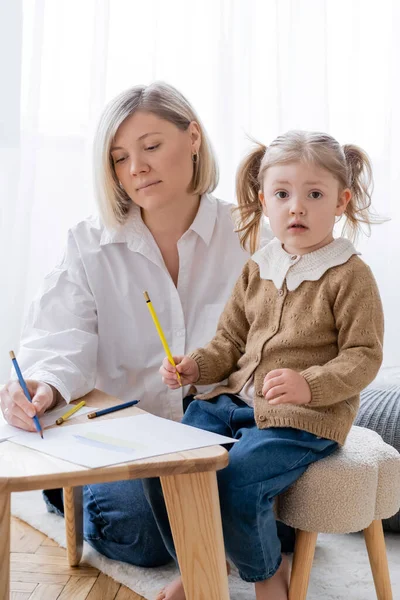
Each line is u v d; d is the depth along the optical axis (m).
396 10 2.41
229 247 1.53
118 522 1.45
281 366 1.23
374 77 2.42
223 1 2.27
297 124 2.37
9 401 1.12
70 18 2.20
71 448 0.99
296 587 1.18
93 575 1.45
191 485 0.98
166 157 1.38
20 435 1.06
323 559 1.49
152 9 2.23
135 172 1.38
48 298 1.46
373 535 1.24
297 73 2.36
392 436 1.64
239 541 1.15
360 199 1.39
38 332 1.43
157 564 1.46
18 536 1.63
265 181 1.29
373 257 2.42
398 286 2.44
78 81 2.21
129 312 1.49
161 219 1.47
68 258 1.50
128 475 0.92
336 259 1.25
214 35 2.28
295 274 1.27
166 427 1.09
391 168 2.46
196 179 1.49
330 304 1.23
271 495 1.15
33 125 2.15
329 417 1.17
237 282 1.39
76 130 2.21
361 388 1.16
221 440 1.03
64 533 1.62
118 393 1.52
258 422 1.20
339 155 1.26
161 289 1.50
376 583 1.25
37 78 2.15
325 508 1.15
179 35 2.28
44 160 2.21
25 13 2.16
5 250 2.14
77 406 1.20
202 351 1.33
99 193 1.44
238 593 1.36
